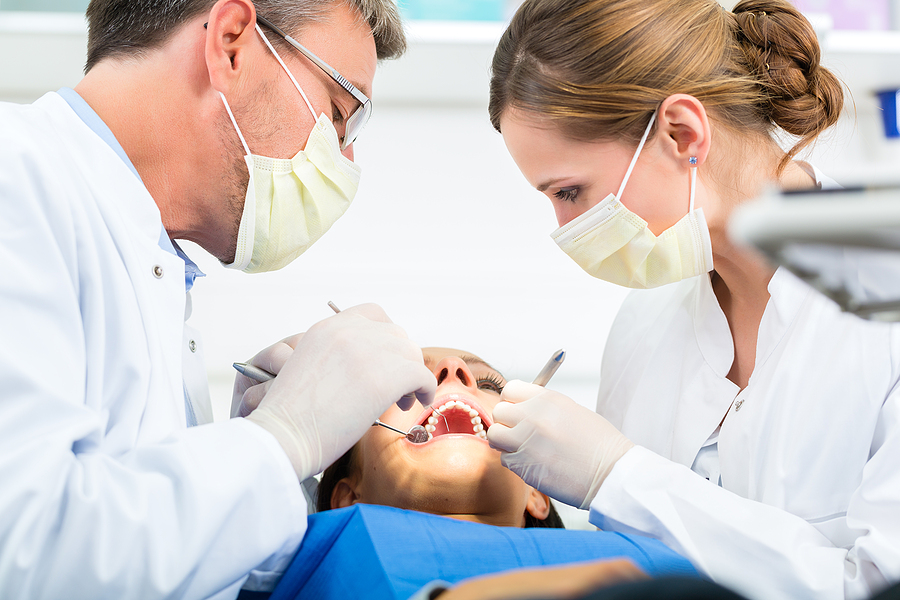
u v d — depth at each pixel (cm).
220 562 89
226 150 128
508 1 255
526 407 134
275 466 94
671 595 38
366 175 294
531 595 44
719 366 150
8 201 92
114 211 111
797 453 123
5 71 262
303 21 132
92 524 80
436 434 166
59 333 91
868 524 110
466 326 294
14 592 77
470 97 292
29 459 80
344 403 108
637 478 120
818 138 146
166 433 101
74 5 247
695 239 133
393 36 151
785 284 136
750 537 110
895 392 117
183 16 126
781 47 134
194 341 144
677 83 127
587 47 127
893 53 247
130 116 125
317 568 102
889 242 46
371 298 293
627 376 170
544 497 181
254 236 136
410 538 95
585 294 296
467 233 296
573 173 132
